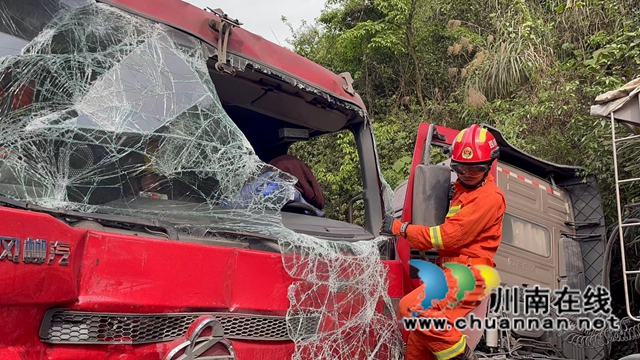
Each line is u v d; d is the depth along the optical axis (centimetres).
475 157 322
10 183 192
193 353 202
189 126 246
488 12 1079
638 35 600
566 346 442
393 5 1088
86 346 185
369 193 353
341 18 1190
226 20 275
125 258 194
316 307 262
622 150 507
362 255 295
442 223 346
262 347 237
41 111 209
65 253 177
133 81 233
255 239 254
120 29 236
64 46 221
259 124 385
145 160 231
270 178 277
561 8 802
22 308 170
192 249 215
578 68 685
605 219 533
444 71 1105
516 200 457
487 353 390
